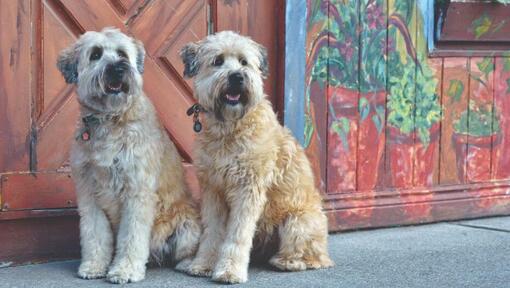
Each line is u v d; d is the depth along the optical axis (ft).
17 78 9.88
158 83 10.68
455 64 12.58
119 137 9.39
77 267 9.96
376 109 12.02
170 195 9.79
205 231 9.78
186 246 9.84
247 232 9.55
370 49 11.91
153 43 10.62
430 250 10.91
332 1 11.57
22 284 9.34
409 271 9.97
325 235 10.07
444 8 12.22
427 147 12.44
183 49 9.89
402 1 12.10
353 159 11.89
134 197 9.48
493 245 11.19
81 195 9.61
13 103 9.87
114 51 9.50
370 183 12.04
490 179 12.98
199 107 9.74
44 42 10.01
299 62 11.30
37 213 10.00
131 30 10.48
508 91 13.05
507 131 12.99
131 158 9.39
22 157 9.95
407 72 12.21
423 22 12.28
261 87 9.66
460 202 12.66
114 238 9.81
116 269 9.41
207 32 10.96
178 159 10.02
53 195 10.09
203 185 9.77
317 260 9.99
